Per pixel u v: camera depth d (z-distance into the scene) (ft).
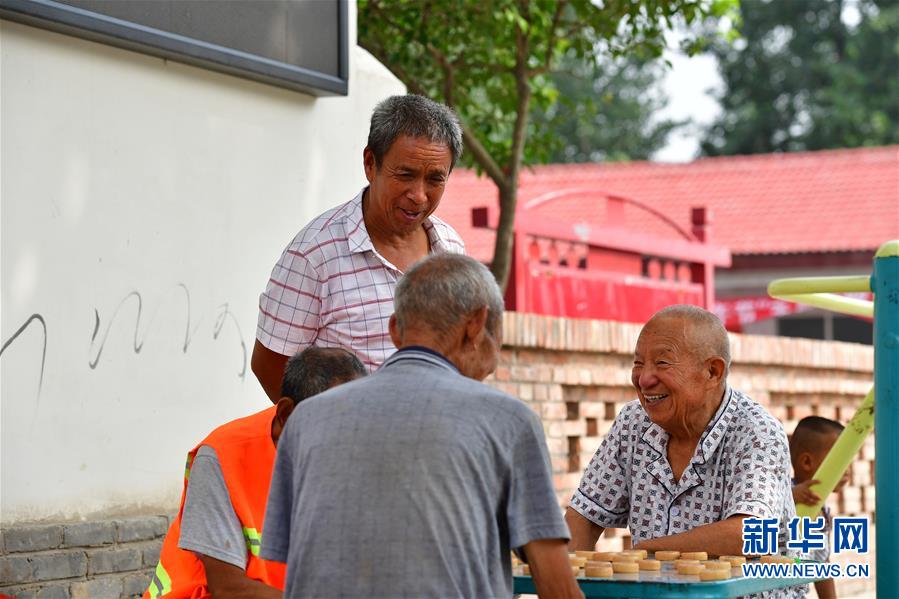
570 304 36.06
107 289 20.33
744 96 143.33
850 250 72.49
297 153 23.77
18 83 19.24
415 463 11.57
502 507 11.97
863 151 88.53
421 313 12.32
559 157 141.28
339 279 16.69
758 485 15.33
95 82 20.33
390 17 34.24
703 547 15.12
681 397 15.69
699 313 15.92
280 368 17.26
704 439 15.84
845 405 39.01
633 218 84.43
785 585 14.30
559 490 28.78
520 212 34.35
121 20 20.33
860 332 73.46
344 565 11.51
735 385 33.37
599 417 30.48
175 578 15.05
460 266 12.40
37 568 18.88
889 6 138.62
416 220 16.49
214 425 22.03
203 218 21.97
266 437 14.93
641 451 16.47
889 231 78.18
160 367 21.13
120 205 20.61
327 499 11.68
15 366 18.98
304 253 16.78
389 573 11.43
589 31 34.99
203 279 21.93
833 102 134.41
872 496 38.91
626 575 13.47
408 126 16.10
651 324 15.94
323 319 16.84
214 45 21.79
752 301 54.90
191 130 21.83
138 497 20.67
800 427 23.85
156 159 21.21
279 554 12.54
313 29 23.73
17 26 19.24
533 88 36.76
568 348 29.12
